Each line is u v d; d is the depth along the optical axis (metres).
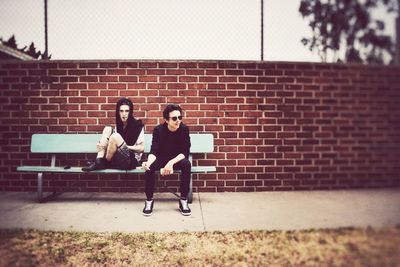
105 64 4.96
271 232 3.30
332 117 5.07
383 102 5.14
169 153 4.16
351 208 4.05
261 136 5.00
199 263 2.76
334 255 2.74
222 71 4.97
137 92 4.96
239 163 5.00
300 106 5.04
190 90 4.96
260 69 4.99
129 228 3.45
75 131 4.97
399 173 5.14
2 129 4.98
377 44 5.07
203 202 4.42
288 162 5.03
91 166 4.21
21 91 4.97
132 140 4.44
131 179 5.02
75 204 4.32
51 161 4.89
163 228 3.46
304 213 3.89
